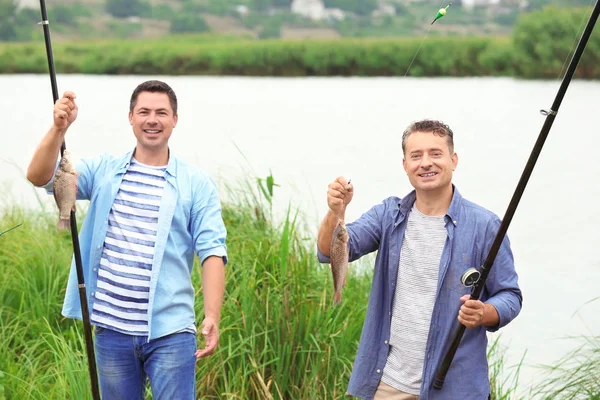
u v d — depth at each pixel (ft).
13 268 23.53
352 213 39.42
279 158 54.44
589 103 84.74
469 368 13.32
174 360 14.02
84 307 13.91
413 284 13.55
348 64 130.21
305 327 19.24
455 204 13.53
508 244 13.48
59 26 177.47
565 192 46.03
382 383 13.80
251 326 19.08
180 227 14.25
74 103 13.60
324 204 38.68
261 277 21.15
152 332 13.91
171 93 14.57
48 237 27.02
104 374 14.23
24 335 21.27
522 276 31.50
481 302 12.79
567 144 62.54
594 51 105.70
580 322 26.71
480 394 13.32
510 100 88.22
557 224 38.91
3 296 22.53
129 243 14.06
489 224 13.43
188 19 186.60
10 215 30.91
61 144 13.79
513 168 53.01
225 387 18.04
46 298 22.50
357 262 25.79
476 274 12.94
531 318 27.02
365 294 22.68
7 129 68.23
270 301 19.72
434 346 13.35
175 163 14.52
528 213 41.32
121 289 13.98
